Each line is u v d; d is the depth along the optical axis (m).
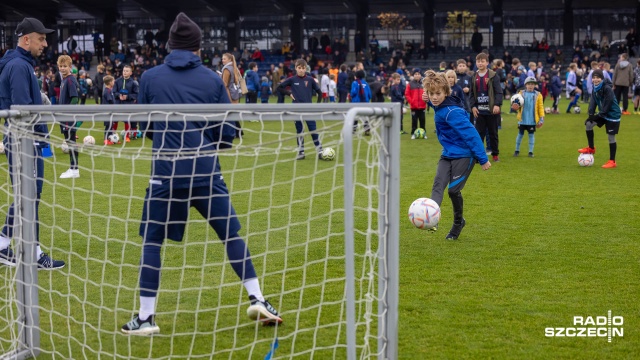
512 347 4.32
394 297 3.93
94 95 32.03
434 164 12.71
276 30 49.59
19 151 4.54
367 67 43.88
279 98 15.31
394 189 3.89
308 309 4.77
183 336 4.55
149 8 47.53
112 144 16.14
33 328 4.42
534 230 7.38
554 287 5.46
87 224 7.68
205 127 4.32
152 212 4.59
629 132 17.80
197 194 4.61
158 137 4.61
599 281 5.61
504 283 5.57
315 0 47.22
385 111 3.80
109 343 4.47
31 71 6.16
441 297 5.24
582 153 12.73
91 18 51.34
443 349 4.29
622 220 7.80
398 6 47.53
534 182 10.49
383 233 3.93
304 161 12.80
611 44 44.25
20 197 4.53
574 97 25.23
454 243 6.87
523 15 46.34
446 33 48.44
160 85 4.68
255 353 4.25
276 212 8.26
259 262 6.16
